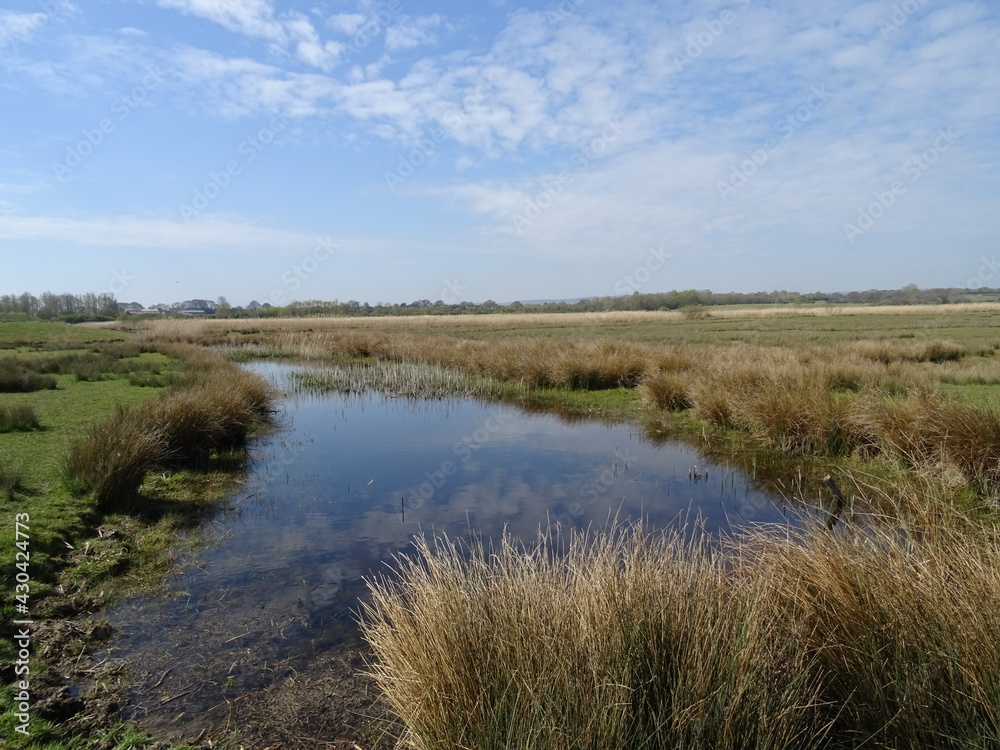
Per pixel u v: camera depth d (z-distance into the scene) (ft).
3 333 112.68
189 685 11.57
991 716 7.21
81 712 10.62
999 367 45.52
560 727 7.33
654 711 7.73
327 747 9.91
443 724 8.28
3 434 29.40
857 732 8.01
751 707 7.48
